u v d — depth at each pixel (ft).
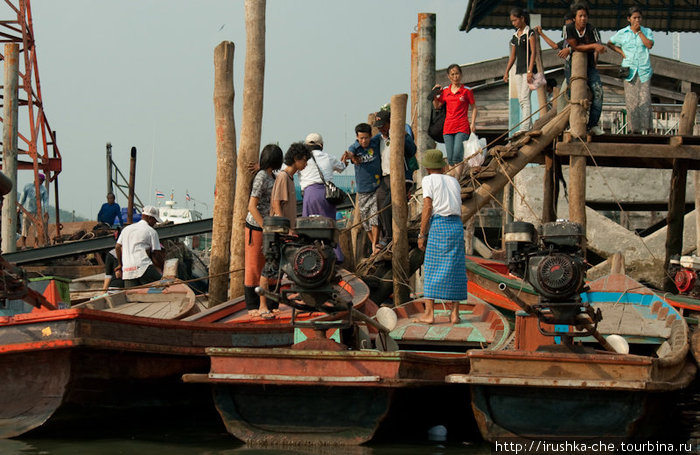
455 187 43.39
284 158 43.14
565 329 39.29
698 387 52.54
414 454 32.48
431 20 78.59
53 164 119.44
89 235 107.65
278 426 34.53
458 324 45.55
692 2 113.39
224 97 59.06
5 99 96.27
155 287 55.36
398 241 58.85
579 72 58.90
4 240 94.63
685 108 71.15
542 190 87.40
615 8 115.75
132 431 37.52
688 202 91.66
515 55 65.31
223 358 34.37
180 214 165.48
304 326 34.91
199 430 37.86
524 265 35.12
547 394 32.89
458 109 61.93
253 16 55.93
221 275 55.47
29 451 32.76
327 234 34.14
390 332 43.80
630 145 59.06
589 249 84.48
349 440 33.88
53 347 34.53
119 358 36.63
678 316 45.29
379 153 61.31
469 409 41.29
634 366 32.58
